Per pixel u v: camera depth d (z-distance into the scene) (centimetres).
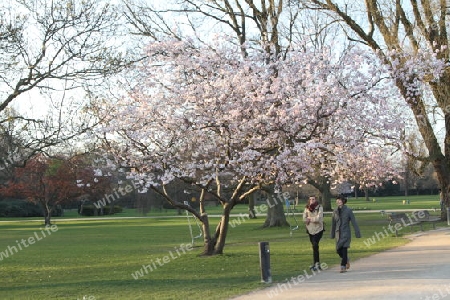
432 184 9531
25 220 6469
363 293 1056
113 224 4866
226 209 1870
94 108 1638
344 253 1370
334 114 1628
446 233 2370
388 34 2534
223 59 1723
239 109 1609
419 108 2091
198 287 1253
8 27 1466
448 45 2556
